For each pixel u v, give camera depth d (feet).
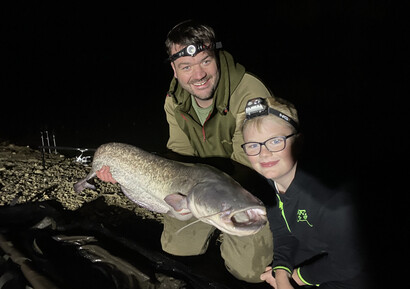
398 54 20.34
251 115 2.64
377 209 2.95
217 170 3.31
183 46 3.41
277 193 2.96
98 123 11.18
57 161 6.33
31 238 3.54
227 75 3.56
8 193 4.91
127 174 3.97
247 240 3.43
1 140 8.23
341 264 2.69
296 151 2.69
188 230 3.81
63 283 2.93
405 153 6.21
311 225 2.78
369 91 12.95
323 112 10.14
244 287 3.45
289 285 2.97
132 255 3.49
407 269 3.04
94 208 4.69
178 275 3.25
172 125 4.25
